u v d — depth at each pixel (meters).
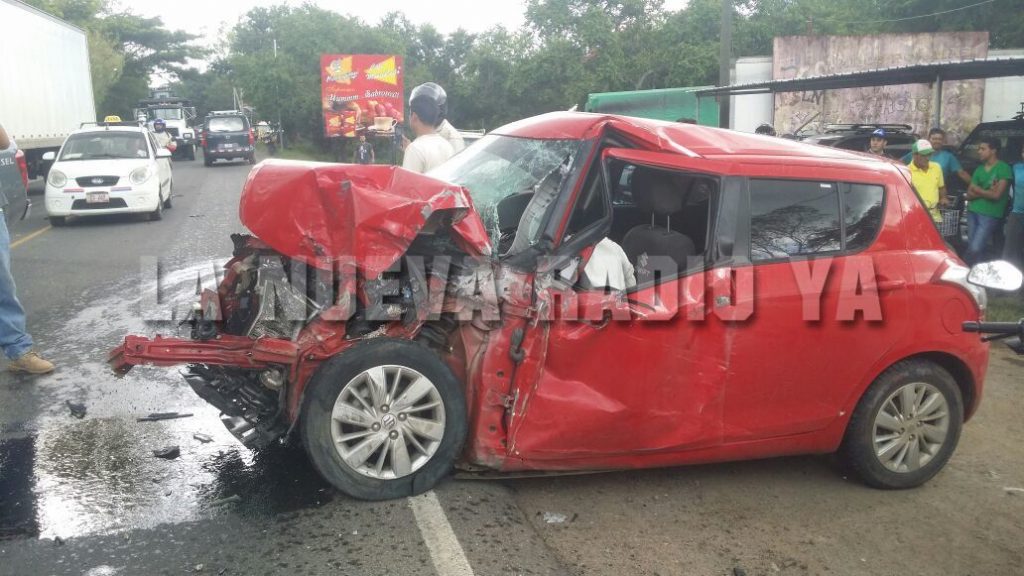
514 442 3.96
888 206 4.55
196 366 4.52
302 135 49.88
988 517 4.35
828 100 24.98
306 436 3.85
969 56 24.66
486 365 3.96
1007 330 3.61
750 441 4.31
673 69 37.09
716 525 4.11
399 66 41.25
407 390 3.95
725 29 20.88
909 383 4.52
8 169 12.73
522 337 3.93
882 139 10.50
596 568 3.62
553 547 3.78
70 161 14.66
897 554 3.93
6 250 5.79
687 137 4.41
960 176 10.84
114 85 63.78
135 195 14.42
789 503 4.40
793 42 25.23
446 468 4.06
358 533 3.72
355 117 41.09
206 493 4.10
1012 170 9.92
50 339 6.91
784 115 25.12
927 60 24.91
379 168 3.96
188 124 42.69
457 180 4.82
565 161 4.28
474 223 3.99
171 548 3.58
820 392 4.36
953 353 4.59
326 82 40.75
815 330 4.27
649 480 4.59
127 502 4.00
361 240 3.76
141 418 5.15
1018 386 6.57
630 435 4.09
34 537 3.65
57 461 4.47
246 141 33.78
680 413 4.14
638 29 39.69
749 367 4.20
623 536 3.93
